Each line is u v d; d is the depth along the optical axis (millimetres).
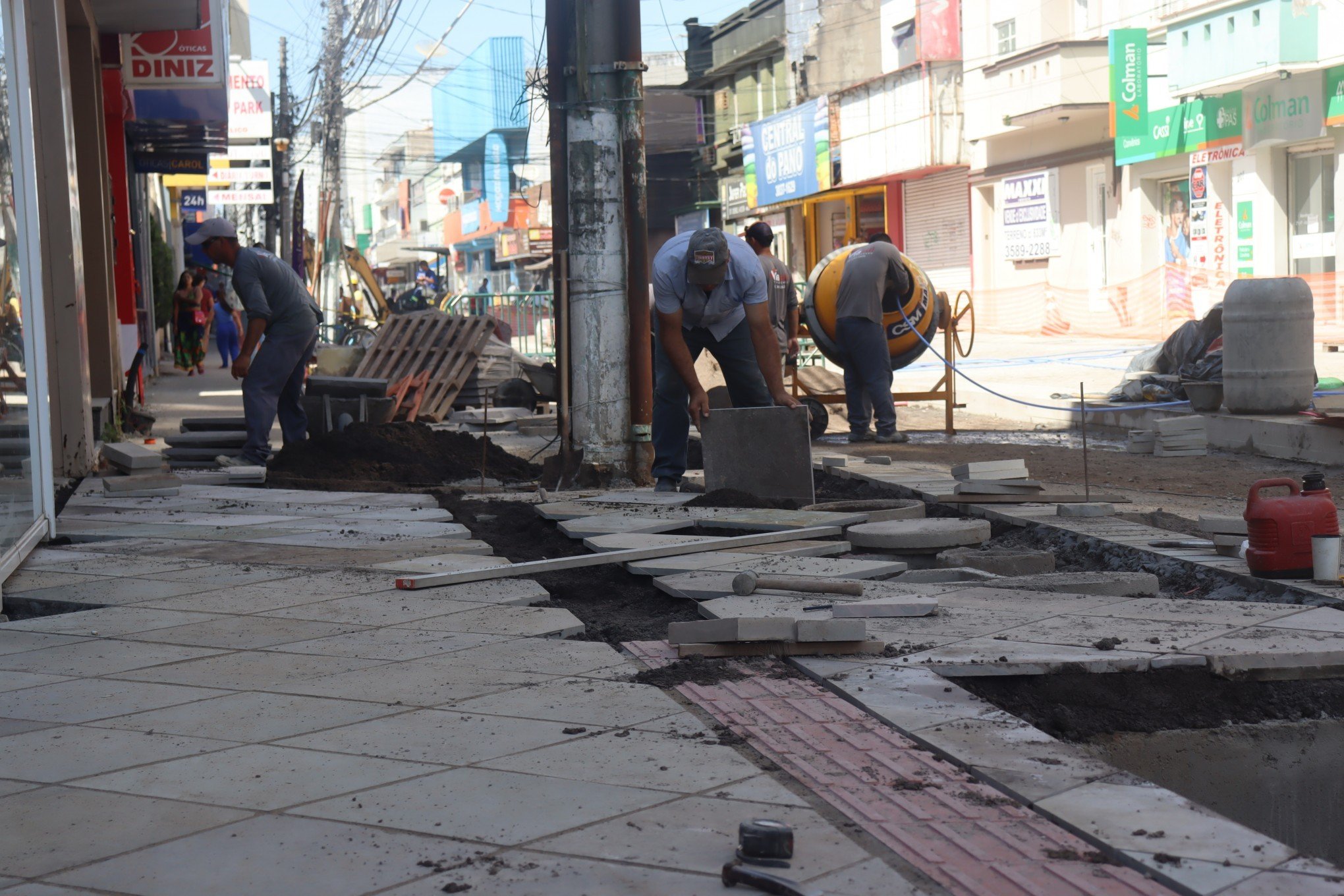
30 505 6516
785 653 4195
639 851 2643
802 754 3254
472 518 7680
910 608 4680
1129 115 28266
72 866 2625
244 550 6512
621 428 9172
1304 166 24734
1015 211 34125
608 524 6820
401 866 2592
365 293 32219
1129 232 29578
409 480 9828
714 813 2852
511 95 67000
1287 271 25250
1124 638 4285
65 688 4004
